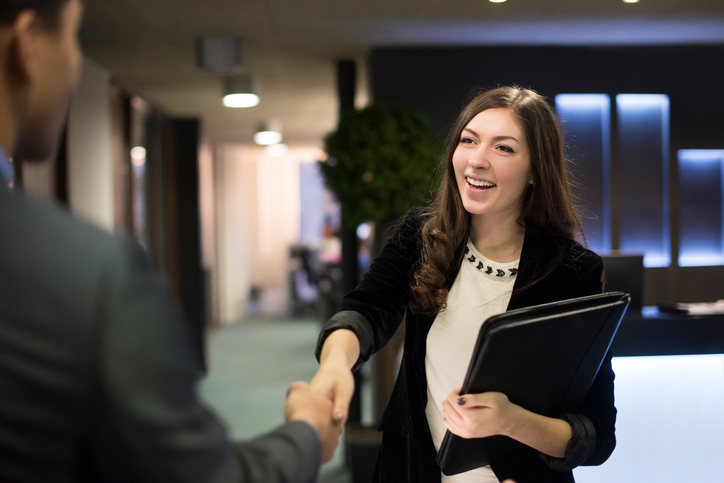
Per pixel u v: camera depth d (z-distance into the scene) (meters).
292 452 0.59
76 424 0.43
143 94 5.92
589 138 4.94
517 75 4.70
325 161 3.85
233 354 7.39
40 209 0.48
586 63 4.76
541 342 0.91
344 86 4.82
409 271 1.22
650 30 4.32
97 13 3.58
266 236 13.10
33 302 0.44
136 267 0.49
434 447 1.15
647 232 5.07
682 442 2.16
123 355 0.44
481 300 1.16
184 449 0.45
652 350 2.37
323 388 0.81
